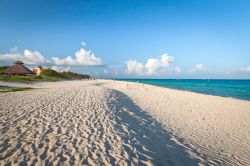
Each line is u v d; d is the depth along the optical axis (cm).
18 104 1162
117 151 572
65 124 788
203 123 1138
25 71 6212
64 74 9588
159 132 862
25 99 1369
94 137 664
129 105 1447
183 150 691
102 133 707
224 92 3928
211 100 2109
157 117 1202
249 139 896
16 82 4159
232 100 2161
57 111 1002
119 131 748
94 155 537
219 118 1280
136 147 620
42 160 493
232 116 1357
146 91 2906
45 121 817
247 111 1556
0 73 6134
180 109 1515
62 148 566
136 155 562
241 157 705
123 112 1121
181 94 2627
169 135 848
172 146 708
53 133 680
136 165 505
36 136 645
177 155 631
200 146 773
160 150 642
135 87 3809
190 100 2044
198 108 1597
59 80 6725
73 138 645
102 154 545
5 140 598
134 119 1005
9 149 540
